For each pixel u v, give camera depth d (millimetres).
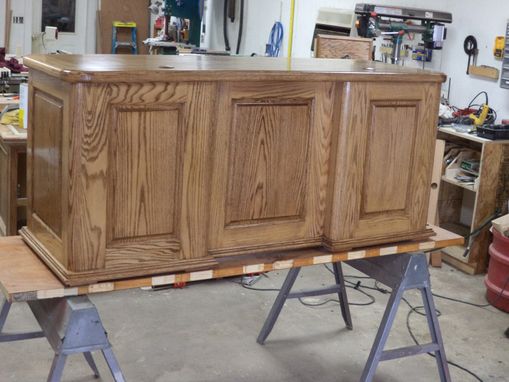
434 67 4984
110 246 1975
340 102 2248
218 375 2988
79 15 8555
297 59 2684
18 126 4035
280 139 2201
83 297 2023
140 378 2922
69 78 1791
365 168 2348
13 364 2959
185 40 7699
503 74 4273
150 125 1955
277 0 6691
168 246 2070
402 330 3510
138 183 1978
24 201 3980
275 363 3121
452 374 3123
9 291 1883
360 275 4188
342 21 5434
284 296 3191
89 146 1862
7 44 8039
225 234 2178
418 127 2426
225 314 3557
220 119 2068
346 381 3020
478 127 4172
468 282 4184
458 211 4867
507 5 4414
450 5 4816
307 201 2309
